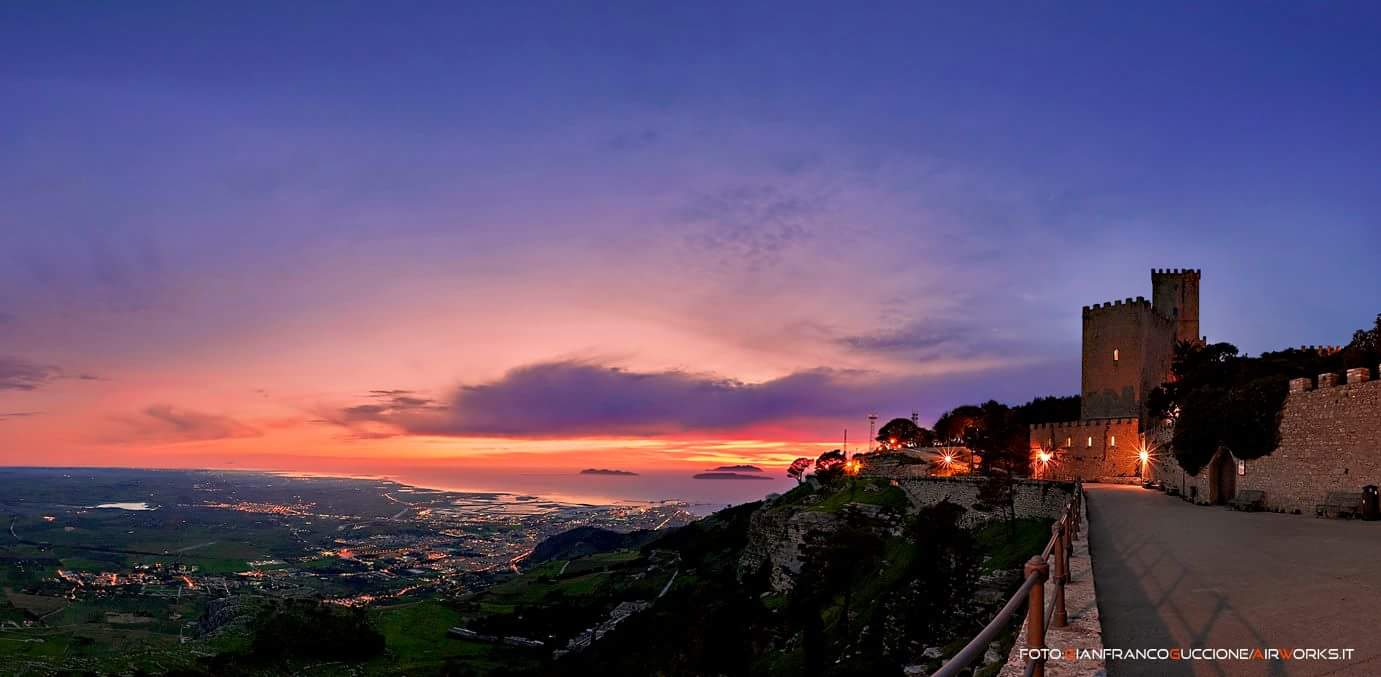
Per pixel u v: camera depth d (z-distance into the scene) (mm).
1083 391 91500
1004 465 97500
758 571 89688
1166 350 94500
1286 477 39000
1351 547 23453
